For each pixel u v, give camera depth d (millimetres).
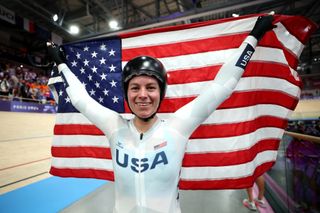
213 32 1836
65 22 10328
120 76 2006
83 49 2090
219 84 1181
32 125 8289
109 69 2029
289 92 1766
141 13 10000
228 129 1769
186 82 1845
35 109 11492
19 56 15070
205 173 1779
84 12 10016
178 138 1114
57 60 1638
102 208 2873
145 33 1970
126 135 1143
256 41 1316
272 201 3191
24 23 10141
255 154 1750
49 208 2822
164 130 1123
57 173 2064
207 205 3123
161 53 1917
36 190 3318
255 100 1759
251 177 1713
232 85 1187
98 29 9742
